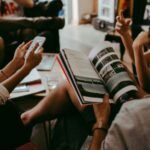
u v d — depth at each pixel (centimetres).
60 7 292
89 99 101
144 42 122
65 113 147
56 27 265
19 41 246
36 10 300
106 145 60
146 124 54
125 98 103
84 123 132
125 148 56
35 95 147
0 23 249
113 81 110
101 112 98
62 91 145
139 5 243
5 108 97
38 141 180
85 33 494
